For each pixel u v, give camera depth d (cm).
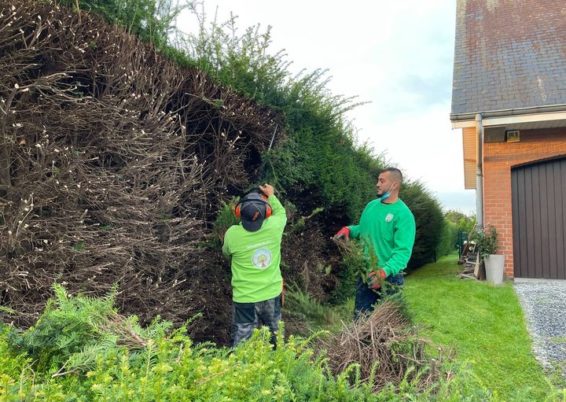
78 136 242
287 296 403
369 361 234
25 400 119
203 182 333
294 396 161
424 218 1041
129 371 139
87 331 167
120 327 175
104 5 320
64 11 234
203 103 331
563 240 799
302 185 491
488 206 829
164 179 279
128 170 254
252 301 304
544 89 747
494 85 801
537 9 1022
